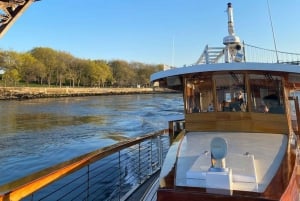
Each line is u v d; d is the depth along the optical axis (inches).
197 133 202.8
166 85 262.2
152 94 4544.8
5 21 474.9
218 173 140.5
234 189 138.2
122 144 216.4
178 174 153.6
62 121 1401.3
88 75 4778.5
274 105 190.4
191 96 211.2
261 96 193.6
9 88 3026.6
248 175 142.1
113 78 5418.3
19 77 3811.5
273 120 189.5
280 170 144.7
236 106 199.2
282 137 179.5
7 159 684.7
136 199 228.2
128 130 1122.0
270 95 191.2
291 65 179.2
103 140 919.0
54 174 138.6
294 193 140.3
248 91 195.8
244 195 134.1
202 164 155.3
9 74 3602.4
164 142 550.0
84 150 779.4
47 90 3425.2
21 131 1092.5
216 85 203.3
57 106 2267.5
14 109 1950.1
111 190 384.5
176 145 184.5
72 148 804.0
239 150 165.3
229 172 140.7
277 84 189.2
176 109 1982.0
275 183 137.4
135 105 2402.8
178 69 204.8
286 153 158.7
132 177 397.7
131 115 1640.0
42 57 4261.8
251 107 195.6
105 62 5541.3
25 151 768.3
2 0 460.1
